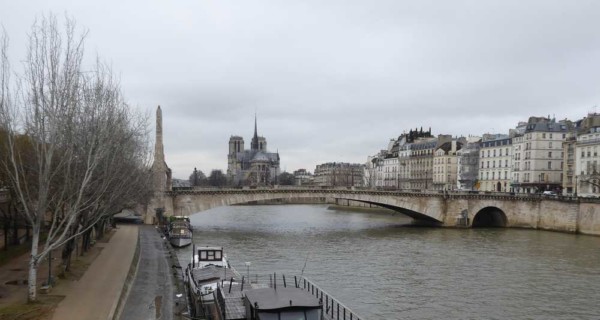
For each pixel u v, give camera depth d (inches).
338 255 2652.6
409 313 1572.3
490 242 3292.3
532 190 5457.7
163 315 1210.0
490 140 6392.7
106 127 1381.6
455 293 1836.9
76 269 1644.9
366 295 1776.6
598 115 5088.6
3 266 1663.4
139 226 3472.0
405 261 2491.4
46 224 2498.8
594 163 4692.4
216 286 1259.2
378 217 5629.9
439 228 4271.7
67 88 1213.7
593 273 2226.9
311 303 954.7
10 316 1074.1
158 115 3907.5
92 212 1455.5
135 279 1619.1
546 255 2728.8
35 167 1362.0
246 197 3944.4
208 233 3604.8
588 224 3895.2
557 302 1738.4
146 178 2677.2
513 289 1911.9
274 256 2573.8
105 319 1071.6
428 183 7731.3
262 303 948.0
